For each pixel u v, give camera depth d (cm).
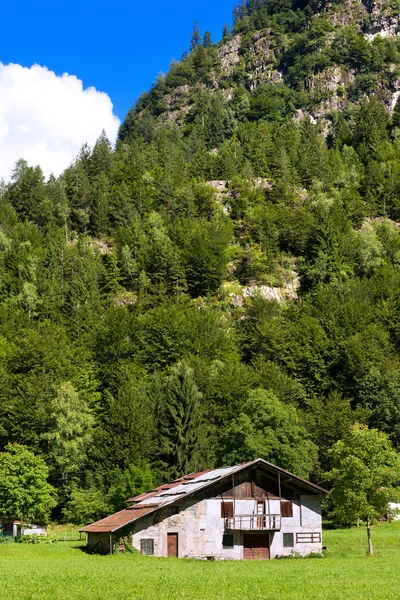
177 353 14788
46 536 7981
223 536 6650
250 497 6819
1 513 8788
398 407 12362
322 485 9788
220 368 13650
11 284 18075
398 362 14700
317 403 12394
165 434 11431
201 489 6619
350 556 6544
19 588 4050
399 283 18388
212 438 11750
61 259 19675
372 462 6750
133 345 14512
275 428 10094
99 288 19100
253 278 19900
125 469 10050
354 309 16250
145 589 4019
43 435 10550
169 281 19375
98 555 6444
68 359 12850
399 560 5862
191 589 4031
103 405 12475
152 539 6469
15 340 13512
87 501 9488
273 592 3906
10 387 11719
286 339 15625
